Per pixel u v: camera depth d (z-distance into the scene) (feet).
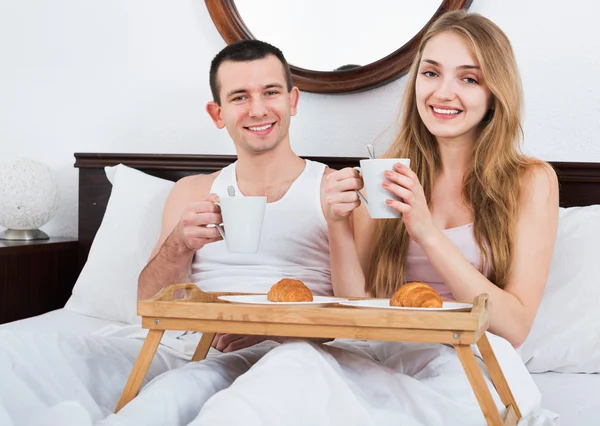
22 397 3.49
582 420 4.00
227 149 7.07
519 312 4.37
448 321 3.22
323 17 6.67
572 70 6.10
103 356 4.26
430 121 4.83
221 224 4.30
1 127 7.73
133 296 5.95
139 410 3.30
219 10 6.88
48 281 6.86
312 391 3.28
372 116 6.63
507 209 4.68
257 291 5.15
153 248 6.01
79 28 7.47
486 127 4.84
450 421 3.51
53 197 7.13
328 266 5.35
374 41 6.53
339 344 4.47
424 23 6.37
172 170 6.80
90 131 7.47
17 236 7.17
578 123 6.10
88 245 7.10
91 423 3.19
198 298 4.01
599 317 4.93
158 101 7.25
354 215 5.18
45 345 3.94
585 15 6.06
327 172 5.50
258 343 4.66
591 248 5.15
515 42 6.23
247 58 5.26
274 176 5.45
